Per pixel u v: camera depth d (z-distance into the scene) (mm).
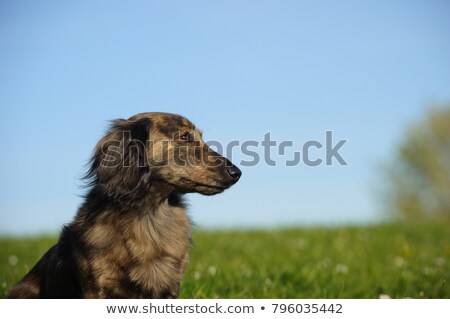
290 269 12117
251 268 12969
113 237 7836
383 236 18219
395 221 22406
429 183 45781
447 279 11219
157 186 8219
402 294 10484
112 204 8039
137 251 7855
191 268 11766
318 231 19750
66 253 8164
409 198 46094
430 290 10625
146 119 8359
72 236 8102
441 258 13695
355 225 21141
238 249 16453
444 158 45781
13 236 20531
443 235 18469
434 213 45750
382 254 14977
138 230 7941
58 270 8203
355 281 11258
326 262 13297
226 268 12094
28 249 16156
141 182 8023
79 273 7867
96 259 7746
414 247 15781
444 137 45469
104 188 8133
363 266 12984
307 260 14141
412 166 46219
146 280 7879
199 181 8172
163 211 8320
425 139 45750
